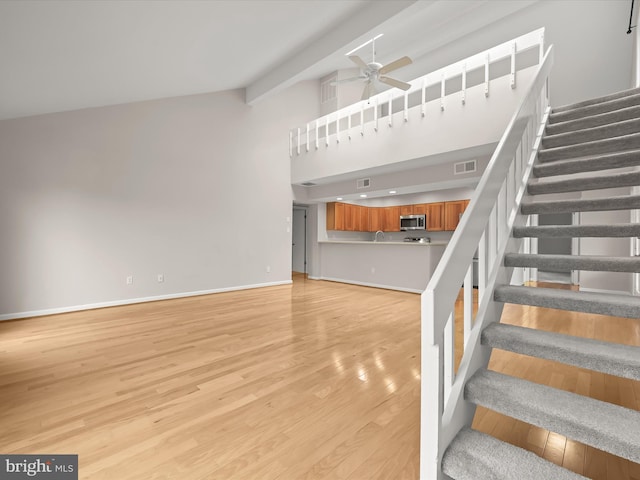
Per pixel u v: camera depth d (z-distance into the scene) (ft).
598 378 7.32
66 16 6.89
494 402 4.15
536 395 4.03
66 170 13.78
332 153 19.75
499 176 5.48
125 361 8.56
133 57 10.19
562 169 7.72
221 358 8.77
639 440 3.16
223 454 4.95
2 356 8.89
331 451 5.02
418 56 22.45
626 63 15.84
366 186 20.38
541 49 12.02
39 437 5.36
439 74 14.78
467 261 4.23
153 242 16.35
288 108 22.47
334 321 12.64
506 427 5.58
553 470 3.48
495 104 13.08
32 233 13.03
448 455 3.80
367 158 17.81
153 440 5.29
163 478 4.44
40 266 13.23
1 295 12.46
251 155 20.36
